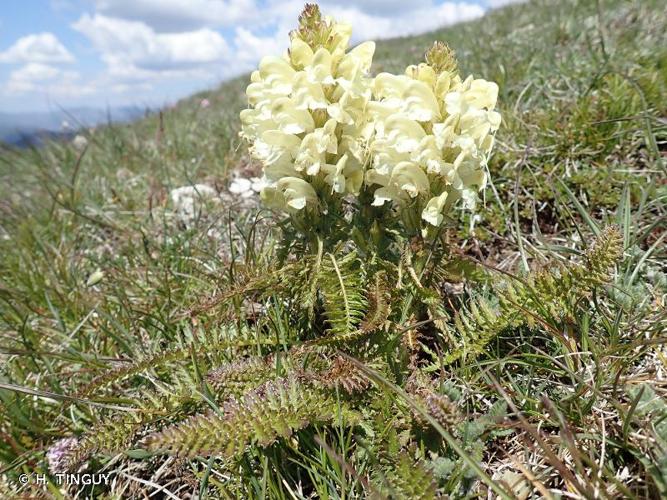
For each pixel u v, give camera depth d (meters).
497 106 0.44
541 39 0.63
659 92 0.38
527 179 0.34
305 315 0.24
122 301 0.30
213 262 0.34
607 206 0.32
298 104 0.21
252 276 0.23
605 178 0.32
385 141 0.20
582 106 0.37
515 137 0.39
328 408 0.18
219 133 0.65
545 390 0.21
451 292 0.27
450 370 0.22
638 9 0.65
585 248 0.25
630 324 0.22
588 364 0.21
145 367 0.21
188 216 0.42
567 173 0.34
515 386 0.20
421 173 0.20
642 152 0.35
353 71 0.21
